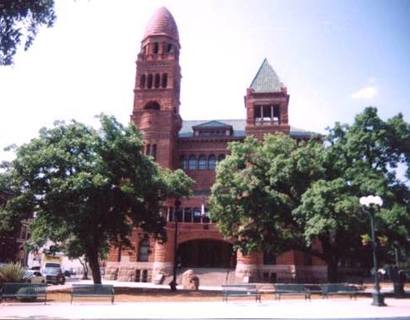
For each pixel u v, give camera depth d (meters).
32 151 28.70
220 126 58.38
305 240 32.72
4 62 11.52
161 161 53.12
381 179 29.25
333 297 26.70
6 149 28.53
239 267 46.75
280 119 54.38
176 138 57.31
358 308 18.98
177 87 59.94
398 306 20.19
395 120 32.25
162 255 48.25
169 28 60.16
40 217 30.86
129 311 16.80
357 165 31.66
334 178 33.56
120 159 30.03
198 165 56.47
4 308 17.50
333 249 34.56
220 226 37.09
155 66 57.75
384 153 32.91
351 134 33.22
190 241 53.66
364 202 23.31
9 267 24.91
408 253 32.84
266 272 47.22
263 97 55.50
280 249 35.31
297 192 34.28
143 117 55.03
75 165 28.34
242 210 34.66
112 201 29.83
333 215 28.34
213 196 36.00
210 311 17.03
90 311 16.67
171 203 51.59
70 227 30.61
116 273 49.94
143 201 31.94
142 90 56.62
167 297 25.28
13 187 28.39
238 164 36.09
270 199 33.56
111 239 34.81
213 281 45.75
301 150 34.09
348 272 62.41
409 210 29.55
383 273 56.16
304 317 15.09
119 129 31.61
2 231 29.78
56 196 27.48
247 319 14.59
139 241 49.69
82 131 30.23
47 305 19.11
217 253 53.09
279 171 34.12
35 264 79.06
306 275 47.50
